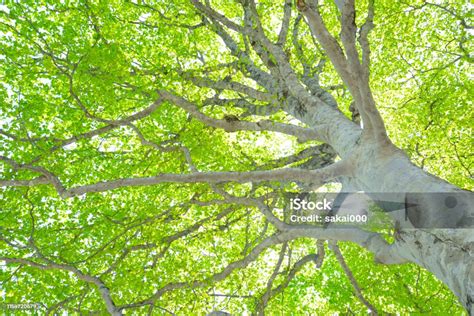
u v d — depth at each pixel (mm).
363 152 4793
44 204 9180
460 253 3211
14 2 8398
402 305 9133
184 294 7273
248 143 10359
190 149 7738
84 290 7938
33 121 8969
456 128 8914
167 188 9016
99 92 7898
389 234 5824
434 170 8875
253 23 8734
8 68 8633
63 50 8492
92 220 9352
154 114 8992
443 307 8555
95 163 9461
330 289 10500
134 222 8203
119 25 8711
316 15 3967
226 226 8289
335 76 11180
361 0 9531
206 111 8211
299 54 8922
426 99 9164
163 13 8969
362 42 5047
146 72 7711
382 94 10070
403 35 9805
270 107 8008
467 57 8523
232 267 6828
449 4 9297
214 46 10781
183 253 8836
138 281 7578
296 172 5008
